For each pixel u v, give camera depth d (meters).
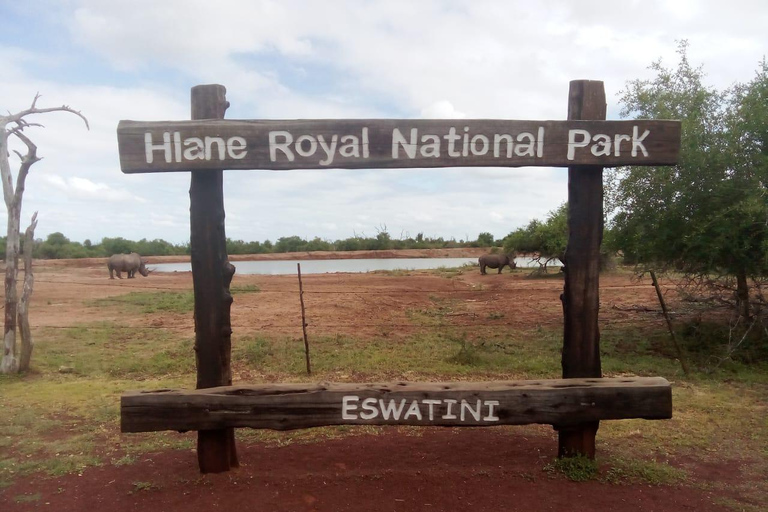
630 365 8.27
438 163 4.10
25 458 4.81
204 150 4.02
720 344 9.37
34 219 8.52
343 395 4.04
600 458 4.63
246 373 8.23
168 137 4.00
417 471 4.36
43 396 6.99
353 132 4.07
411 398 4.04
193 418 4.02
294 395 4.04
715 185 8.56
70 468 4.53
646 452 4.93
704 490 4.12
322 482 4.14
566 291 4.30
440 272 30.19
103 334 11.23
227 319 4.22
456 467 4.45
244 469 4.41
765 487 4.21
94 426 5.78
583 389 4.07
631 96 9.97
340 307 15.30
